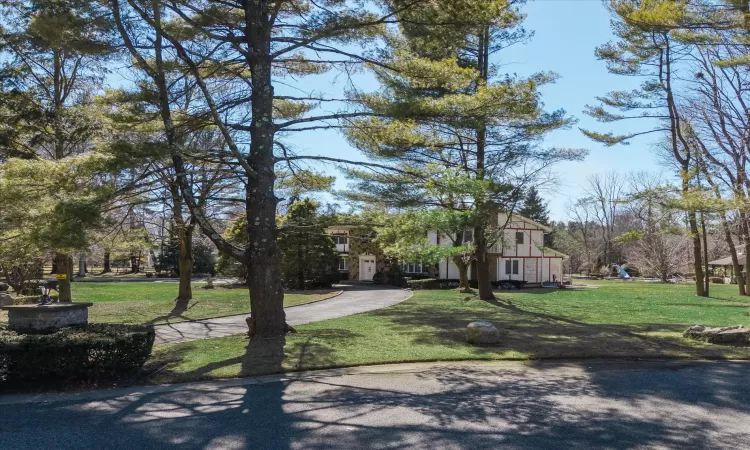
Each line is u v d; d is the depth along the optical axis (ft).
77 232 30.19
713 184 73.92
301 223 38.86
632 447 16.66
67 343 24.41
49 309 27.66
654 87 81.10
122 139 35.17
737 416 19.95
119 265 232.53
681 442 17.12
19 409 21.15
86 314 30.04
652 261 170.91
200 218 35.01
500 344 35.83
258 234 36.63
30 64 45.70
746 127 74.69
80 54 34.99
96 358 24.94
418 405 21.49
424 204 49.16
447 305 69.15
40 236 30.83
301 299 78.18
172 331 43.75
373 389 24.20
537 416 19.95
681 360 31.53
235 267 114.32
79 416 20.12
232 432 18.17
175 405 21.61
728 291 108.78
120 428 18.67
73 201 29.76
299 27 36.17
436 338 38.32
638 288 122.83
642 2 48.49
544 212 205.57
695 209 66.54
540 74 53.16
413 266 132.26
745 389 24.27
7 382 24.70
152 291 93.91
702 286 92.58
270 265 37.22
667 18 41.19
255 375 26.91
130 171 32.22
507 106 35.45
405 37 37.81
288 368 27.89
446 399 22.43
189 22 32.22
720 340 36.58
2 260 37.99
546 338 38.88
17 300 61.62
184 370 27.58
